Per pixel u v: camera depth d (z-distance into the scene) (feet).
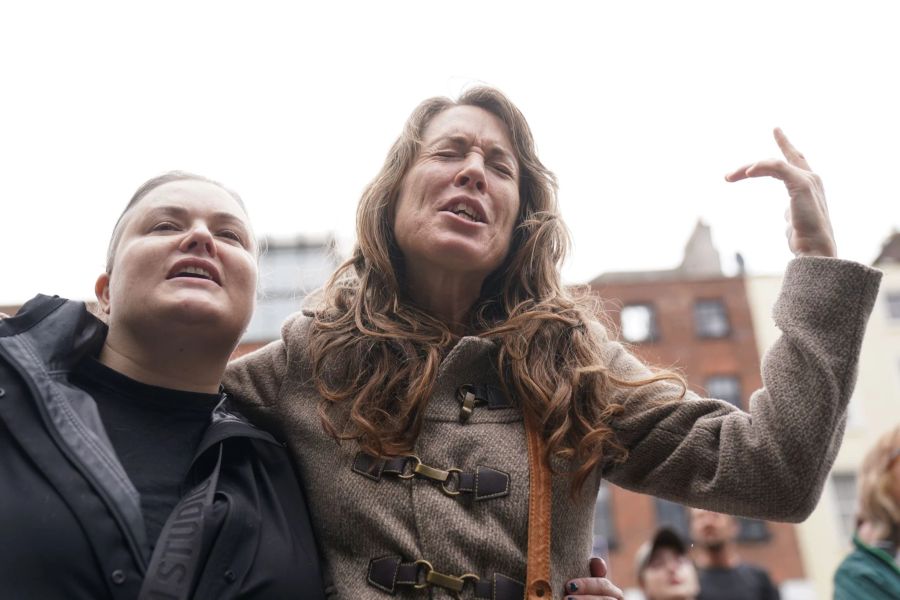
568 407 5.51
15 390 4.72
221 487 5.05
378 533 5.18
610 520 65.21
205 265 5.40
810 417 5.05
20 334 5.08
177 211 5.62
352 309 6.13
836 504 66.85
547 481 5.31
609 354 6.23
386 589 4.98
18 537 4.24
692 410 5.65
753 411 5.34
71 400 4.82
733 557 15.72
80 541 4.31
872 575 7.59
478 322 6.31
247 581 4.68
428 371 5.55
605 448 5.72
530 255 6.42
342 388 5.74
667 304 73.36
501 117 6.68
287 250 46.62
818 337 5.21
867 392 70.03
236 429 5.34
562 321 5.98
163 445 5.21
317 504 5.53
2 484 4.42
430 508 5.16
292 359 6.12
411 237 6.06
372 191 6.43
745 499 5.24
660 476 5.67
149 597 4.25
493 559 5.04
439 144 6.29
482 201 6.07
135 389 5.30
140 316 5.27
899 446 7.98
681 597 12.48
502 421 5.63
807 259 5.42
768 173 5.68
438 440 5.46
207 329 5.33
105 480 4.53
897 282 73.15
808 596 63.62
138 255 5.35
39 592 4.17
